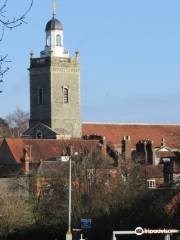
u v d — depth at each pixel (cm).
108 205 12150
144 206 11988
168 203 11881
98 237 11688
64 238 12000
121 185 12556
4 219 12294
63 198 12556
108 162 13950
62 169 13000
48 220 12456
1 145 17625
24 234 12244
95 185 12644
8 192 13712
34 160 17050
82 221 10962
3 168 15588
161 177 15725
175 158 18262
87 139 18912
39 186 13188
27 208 12531
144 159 17125
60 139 18688
